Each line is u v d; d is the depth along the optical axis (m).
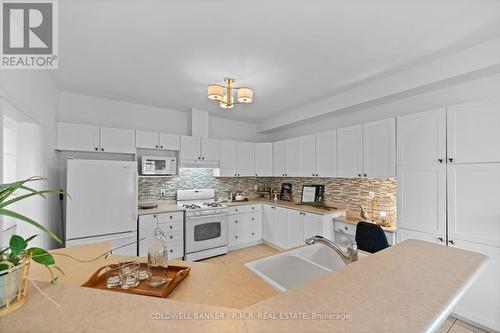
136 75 2.53
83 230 2.57
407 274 0.61
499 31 1.76
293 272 1.57
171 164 3.66
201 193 4.18
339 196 3.57
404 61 2.22
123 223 2.82
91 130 3.02
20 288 0.51
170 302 0.49
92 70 2.40
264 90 2.97
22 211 2.08
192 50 2.01
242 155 4.38
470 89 2.21
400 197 2.45
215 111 4.02
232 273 1.27
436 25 1.68
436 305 0.48
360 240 2.38
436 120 2.19
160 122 3.80
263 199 4.68
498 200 1.83
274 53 2.06
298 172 3.88
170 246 3.30
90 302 0.49
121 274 1.13
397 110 2.78
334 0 1.44
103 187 2.70
